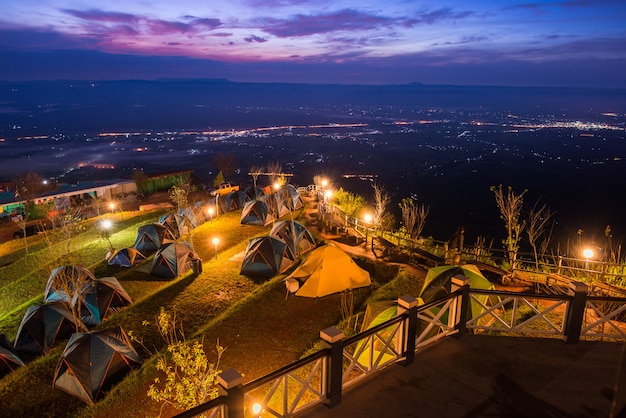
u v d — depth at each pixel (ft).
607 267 49.70
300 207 111.96
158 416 38.55
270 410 17.54
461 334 24.53
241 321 53.88
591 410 18.74
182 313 59.26
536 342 24.16
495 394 19.85
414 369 21.72
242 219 102.37
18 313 68.18
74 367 43.75
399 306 22.15
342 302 56.18
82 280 63.93
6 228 115.75
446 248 62.59
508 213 59.67
